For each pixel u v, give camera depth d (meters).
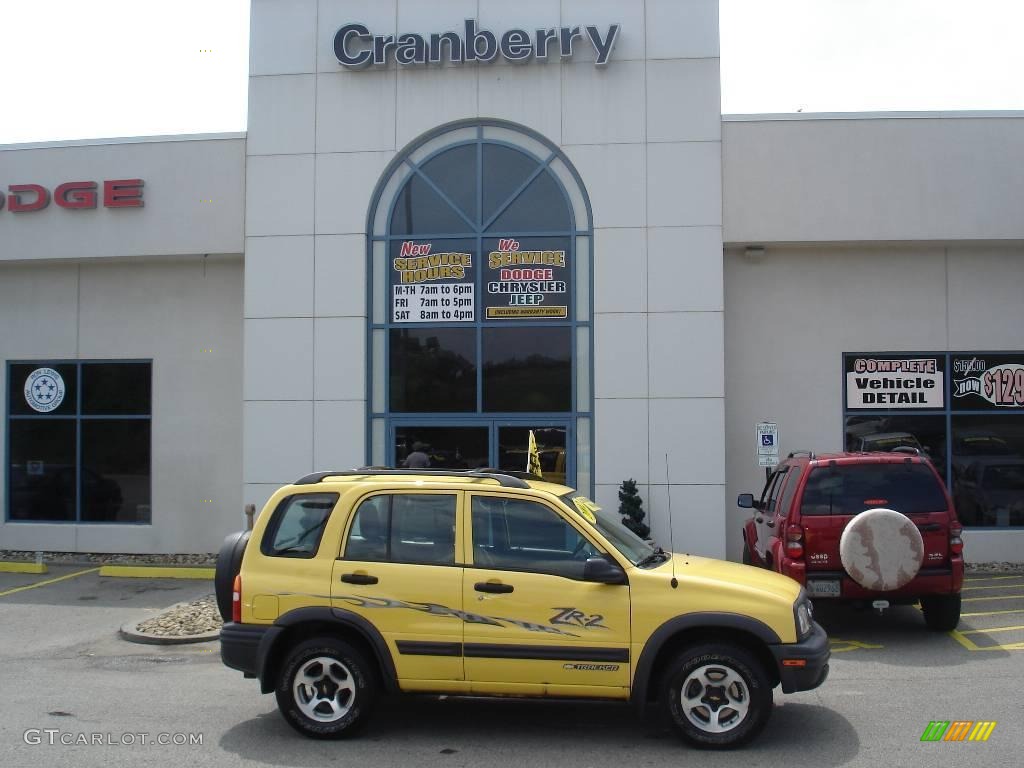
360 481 7.31
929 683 8.55
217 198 16.00
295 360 15.30
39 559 15.51
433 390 15.23
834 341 15.52
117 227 16.22
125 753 6.77
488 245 15.27
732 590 6.73
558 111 15.16
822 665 6.74
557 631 6.72
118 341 16.84
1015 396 15.38
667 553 8.00
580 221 15.12
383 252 15.45
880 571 9.56
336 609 6.95
